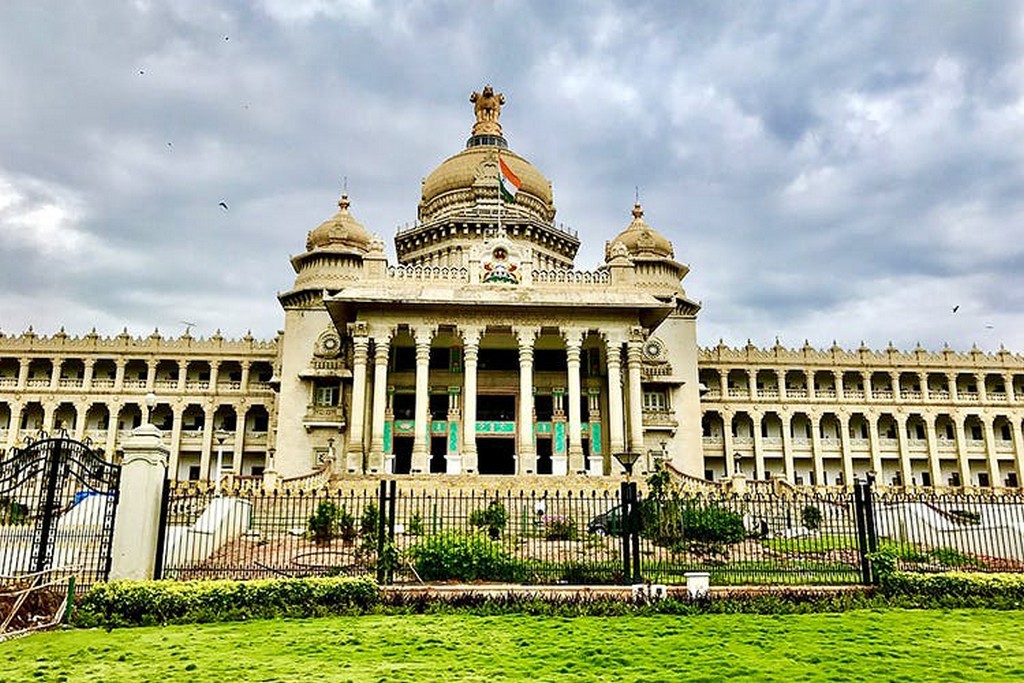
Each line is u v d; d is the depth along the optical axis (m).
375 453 43.59
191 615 15.80
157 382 70.50
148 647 13.33
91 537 20.67
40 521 20.58
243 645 13.48
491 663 12.29
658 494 25.78
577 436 44.75
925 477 75.75
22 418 71.06
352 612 16.44
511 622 15.70
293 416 52.69
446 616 16.28
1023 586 17.83
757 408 74.12
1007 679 11.41
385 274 47.19
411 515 23.81
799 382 76.56
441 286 46.56
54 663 12.22
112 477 18.59
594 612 16.66
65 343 70.19
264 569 19.22
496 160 59.91
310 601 16.70
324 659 12.49
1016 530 24.89
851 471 73.81
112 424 68.81
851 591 18.28
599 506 34.69
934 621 15.81
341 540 25.14
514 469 49.22
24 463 18.53
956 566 22.61
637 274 56.59
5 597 15.16
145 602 15.79
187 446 69.69
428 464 44.16
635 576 18.97
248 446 70.06
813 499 22.98
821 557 23.25
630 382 45.88
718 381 74.75
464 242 56.12
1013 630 14.92
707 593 17.88
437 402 49.31
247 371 71.19
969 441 76.00
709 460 74.81
